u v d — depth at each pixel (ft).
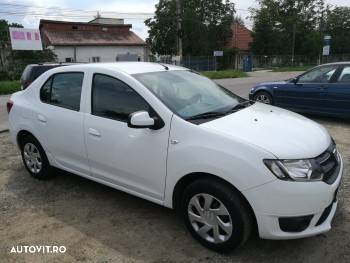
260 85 31.30
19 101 15.79
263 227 9.26
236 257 10.00
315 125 11.88
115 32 148.25
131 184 11.87
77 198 13.92
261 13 172.86
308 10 192.44
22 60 90.94
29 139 15.38
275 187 8.90
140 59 145.07
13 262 9.98
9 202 13.69
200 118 10.82
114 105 12.07
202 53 151.43
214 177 9.83
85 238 11.10
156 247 10.56
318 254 10.09
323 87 26.53
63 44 127.44
